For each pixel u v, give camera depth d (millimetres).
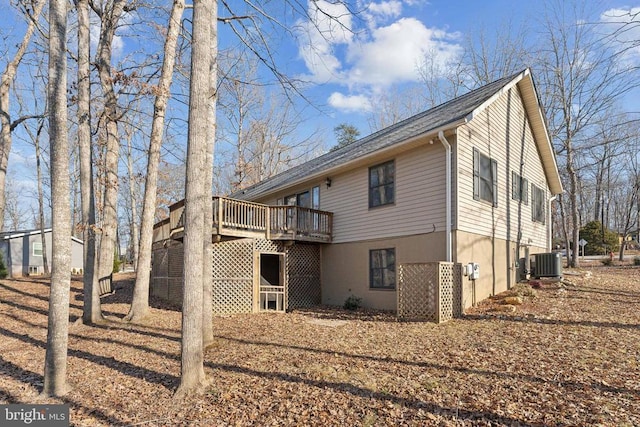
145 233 10484
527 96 13750
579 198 33469
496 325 8117
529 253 13992
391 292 11383
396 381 5203
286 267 13016
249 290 12242
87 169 10320
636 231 38500
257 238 12469
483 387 4824
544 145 15031
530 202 14484
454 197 9938
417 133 10531
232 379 5734
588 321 7852
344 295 13039
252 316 11328
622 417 3877
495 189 11930
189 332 5438
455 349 6469
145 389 5684
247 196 18562
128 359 7113
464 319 9000
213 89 8633
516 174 13461
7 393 5758
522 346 6406
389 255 11633
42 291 15250
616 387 4555
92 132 12016
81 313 11594
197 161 5613
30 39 14836
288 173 20578
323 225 13500
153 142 10438
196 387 5391
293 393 5102
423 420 4168
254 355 6801
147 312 10523
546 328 7523
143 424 4660
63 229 5781
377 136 15516
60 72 5746
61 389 5668
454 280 9531
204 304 7820
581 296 10438
